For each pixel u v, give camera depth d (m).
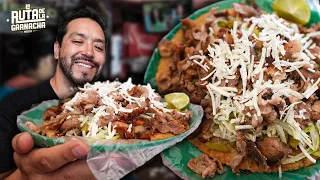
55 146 1.25
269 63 1.49
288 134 1.47
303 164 1.46
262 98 1.43
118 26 1.70
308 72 1.46
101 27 1.62
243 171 1.46
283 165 1.45
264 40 1.54
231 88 1.51
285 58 1.49
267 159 1.42
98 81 1.67
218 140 1.54
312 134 1.47
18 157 1.38
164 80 1.77
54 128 1.41
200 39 1.73
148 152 1.36
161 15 1.80
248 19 1.71
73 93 1.61
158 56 1.82
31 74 1.54
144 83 1.79
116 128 1.39
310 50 1.58
